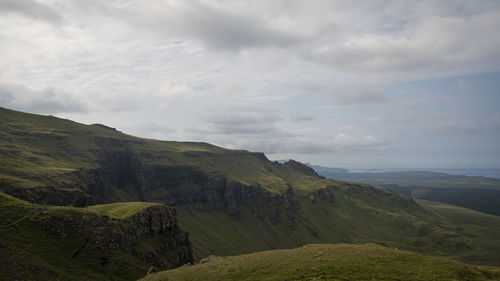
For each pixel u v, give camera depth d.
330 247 69.69
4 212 93.94
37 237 89.31
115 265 96.00
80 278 80.31
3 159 187.25
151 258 118.56
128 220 125.06
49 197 145.50
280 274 48.56
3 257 71.38
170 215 157.12
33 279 68.44
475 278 48.22
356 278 44.22
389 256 56.56
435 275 46.53
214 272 54.91
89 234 101.75
